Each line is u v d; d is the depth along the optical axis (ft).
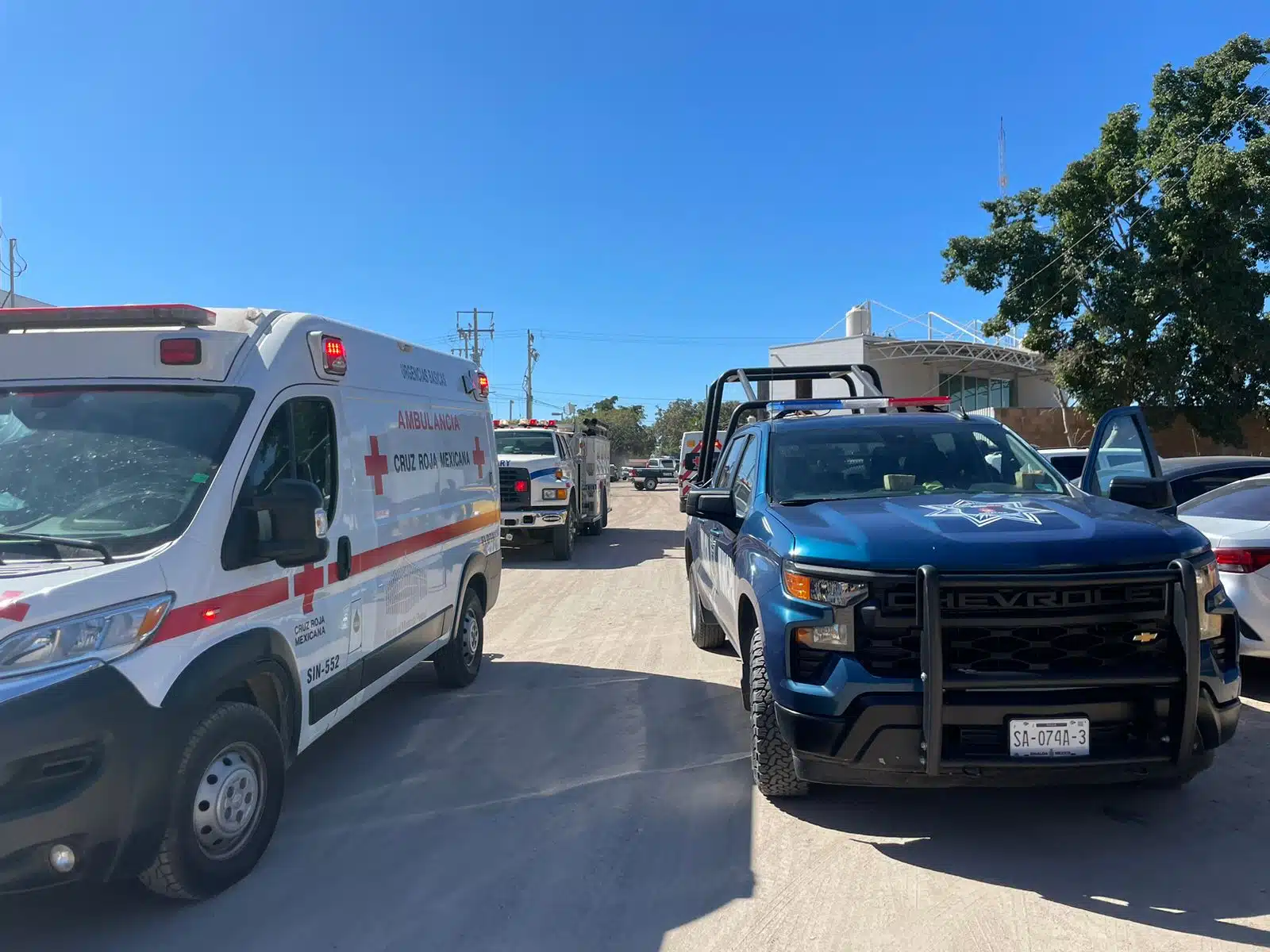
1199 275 68.39
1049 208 76.54
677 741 17.06
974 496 14.35
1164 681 10.96
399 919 10.68
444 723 18.53
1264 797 13.52
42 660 8.87
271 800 12.05
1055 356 79.56
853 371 23.65
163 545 10.55
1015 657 11.16
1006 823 12.90
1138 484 14.89
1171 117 71.10
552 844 12.66
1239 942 9.69
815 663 11.83
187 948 10.07
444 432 20.33
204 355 12.39
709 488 22.49
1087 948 9.65
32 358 12.59
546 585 38.19
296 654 12.80
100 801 9.16
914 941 9.93
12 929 10.51
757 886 11.27
